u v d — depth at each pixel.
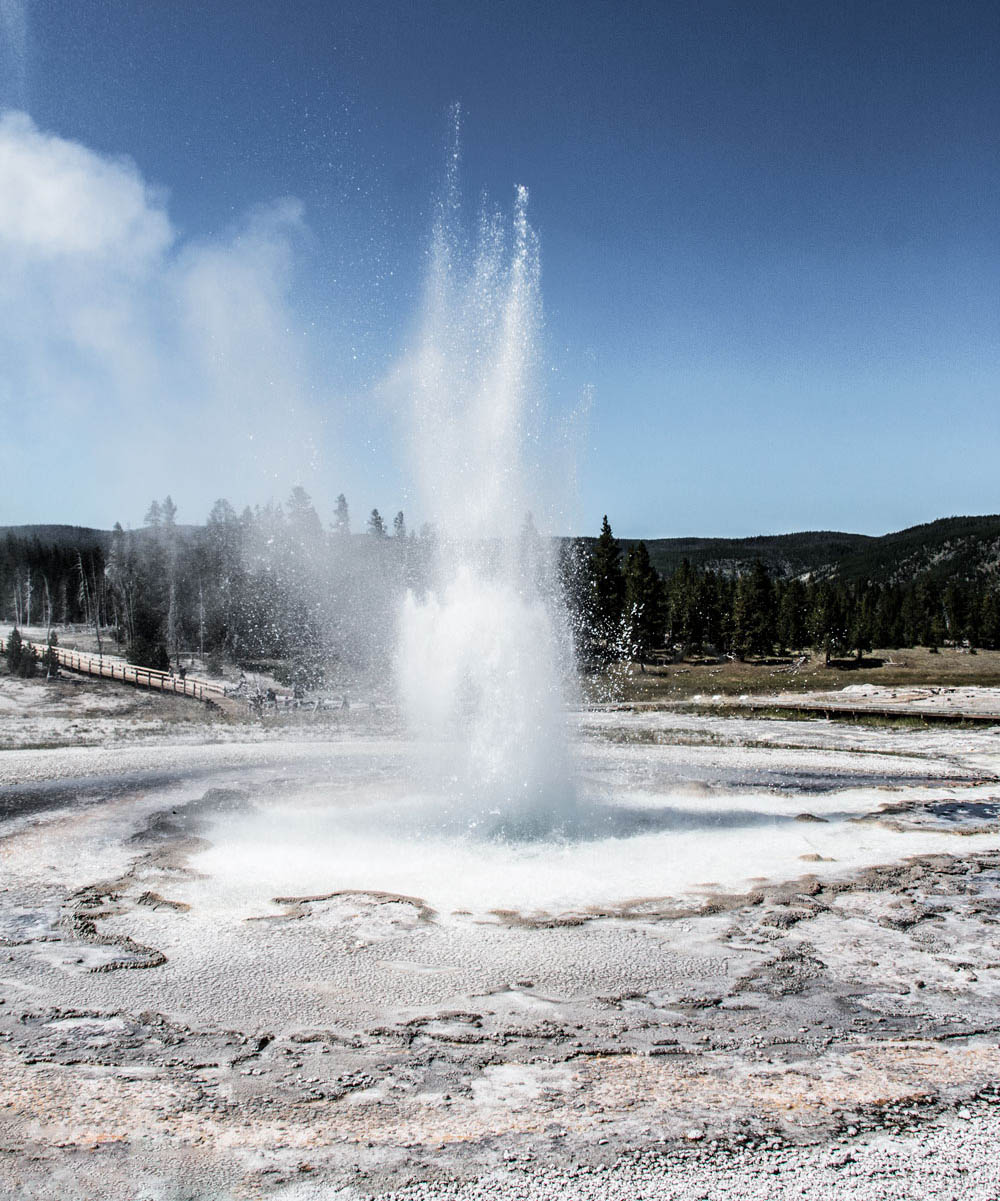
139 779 20.89
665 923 10.52
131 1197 5.21
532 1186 5.32
